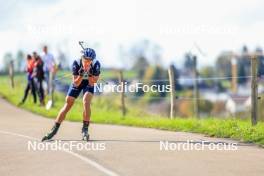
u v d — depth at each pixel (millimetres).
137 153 27875
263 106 64312
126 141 32031
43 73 58438
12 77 76812
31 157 27047
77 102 67312
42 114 51688
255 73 37250
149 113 62969
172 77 46562
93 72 32156
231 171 23625
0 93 72188
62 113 32344
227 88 192000
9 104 61750
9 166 25016
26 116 49906
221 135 34312
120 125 42219
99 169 24109
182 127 38125
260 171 23609
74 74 32156
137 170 23844
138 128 39375
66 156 27188
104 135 34844
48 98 64750
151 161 25766
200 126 37469
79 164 25219
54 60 60062
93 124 42875
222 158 26609
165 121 41219
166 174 23047
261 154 27750
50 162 25766
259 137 32344
